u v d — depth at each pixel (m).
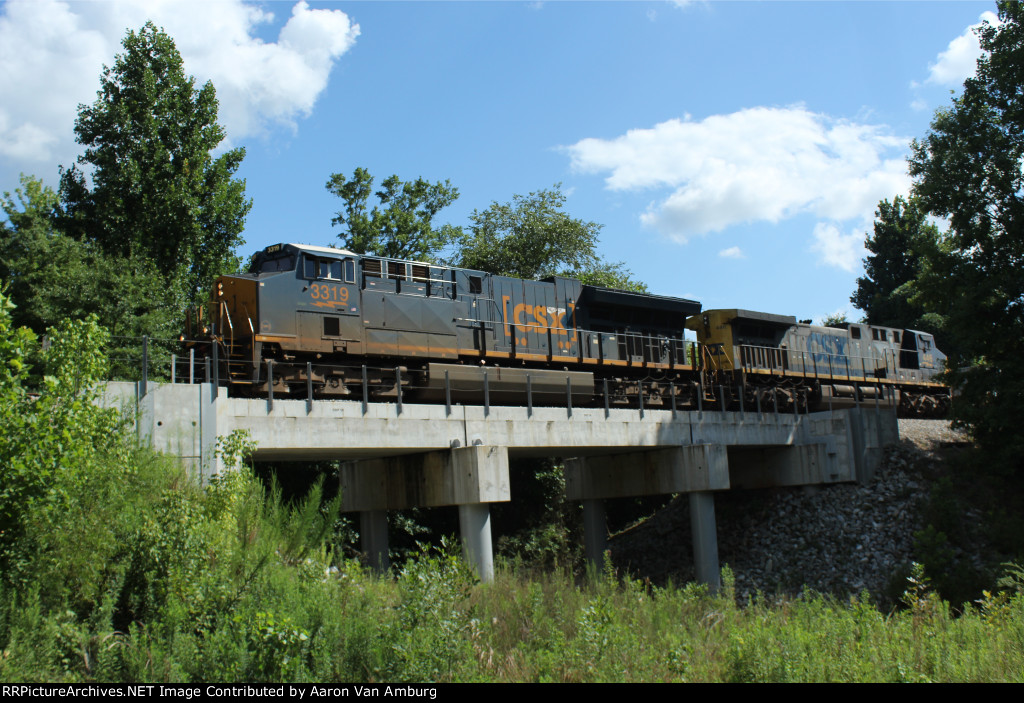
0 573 9.51
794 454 28.75
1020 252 25.47
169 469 12.73
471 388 21.42
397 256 34.91
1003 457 25.12
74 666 8.73
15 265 21.00
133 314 21.45
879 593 22.11
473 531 18.92
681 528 30.34
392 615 10.15
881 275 61.12
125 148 25.95
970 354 26.20
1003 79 25.16
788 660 9.62
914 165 27.78
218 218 27.55
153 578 10.11
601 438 22.62
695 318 30.77
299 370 18.69
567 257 41.72
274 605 10.01
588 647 10.10
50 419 10.27
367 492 22.22
